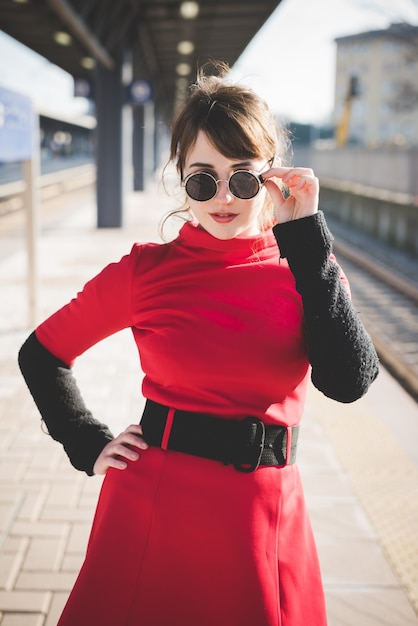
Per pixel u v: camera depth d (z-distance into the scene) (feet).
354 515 9.16
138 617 4.07
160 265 4.29
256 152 4.04
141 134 83.41
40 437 11.84
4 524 8.87
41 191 69.87
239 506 4.01
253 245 4.22
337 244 42.60
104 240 39.29
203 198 4.07
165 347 4.17
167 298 4.23
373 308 25.71
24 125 16.96
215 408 4.09
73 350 4.63
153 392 4.32
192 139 4.13
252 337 4.01
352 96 122.93
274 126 4.25
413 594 7.51
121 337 18.81
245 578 3.96
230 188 3.98
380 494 9.76
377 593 7.53
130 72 46.39
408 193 61.41
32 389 4.62
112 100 44.14
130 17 43.37
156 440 4.25
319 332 3.83
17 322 19.95
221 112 3.99
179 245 4.39
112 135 44.42
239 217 4.12
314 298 3.83
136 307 4.35
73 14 30.73
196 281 4.20
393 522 8.98
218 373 4.04
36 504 9.43
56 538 8.57
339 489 9.90
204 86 4.24
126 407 13.58
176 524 4.07
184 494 4.08
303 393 4.39
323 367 3.89
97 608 4.08
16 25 47.75
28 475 10.33
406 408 13.41
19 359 4.68
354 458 10.98
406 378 18.17
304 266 3.86
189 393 4.17
